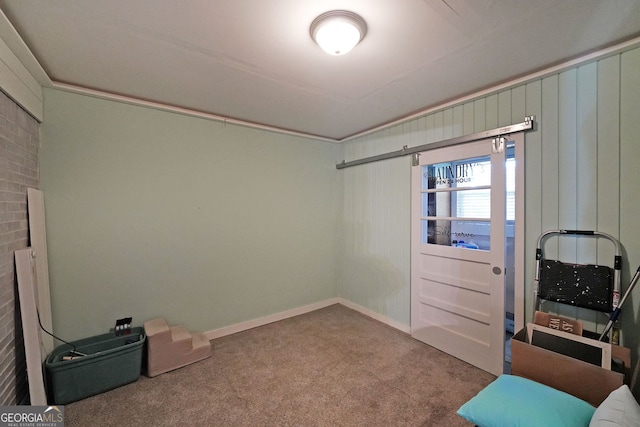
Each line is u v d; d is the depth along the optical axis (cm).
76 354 212
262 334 298
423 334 279
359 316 348
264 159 326
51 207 211
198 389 205
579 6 134
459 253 249
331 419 175
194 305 278
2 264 157
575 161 186
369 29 153
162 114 259
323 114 288
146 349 228
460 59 184
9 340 164
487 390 140
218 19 144
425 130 280
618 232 170
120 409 184
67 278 218
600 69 175
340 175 392
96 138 229
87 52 173
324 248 383
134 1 130
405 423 172
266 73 202
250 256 315
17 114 175
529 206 206
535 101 203
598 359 157
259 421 174
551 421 115
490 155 227
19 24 145
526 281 208
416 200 287
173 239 266
